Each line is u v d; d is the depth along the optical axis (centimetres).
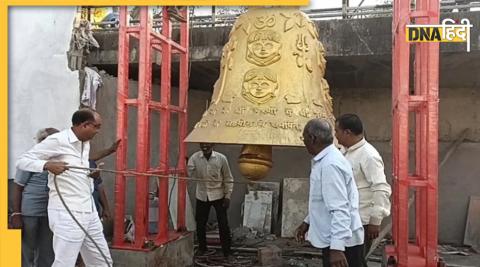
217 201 655
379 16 678
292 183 803
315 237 343
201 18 770
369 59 664
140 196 508
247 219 804
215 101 438
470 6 623
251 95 418
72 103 609
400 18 405
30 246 459
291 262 632
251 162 417
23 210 454
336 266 320
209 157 654
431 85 397
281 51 427
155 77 815
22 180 453
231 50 446
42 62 605
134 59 716
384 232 593
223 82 441
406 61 402
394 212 464
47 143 388
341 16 683
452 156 771
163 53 554
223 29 698
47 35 609
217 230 802
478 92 777
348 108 827
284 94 416
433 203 396
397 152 425
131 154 732
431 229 397
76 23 648
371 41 641
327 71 731
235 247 705
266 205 804
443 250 713
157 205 627
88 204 400
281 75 421
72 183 390
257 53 428
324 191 332
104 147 687
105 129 690
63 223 382
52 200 391
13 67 591
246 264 624
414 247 464
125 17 512
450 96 784
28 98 596
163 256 527
